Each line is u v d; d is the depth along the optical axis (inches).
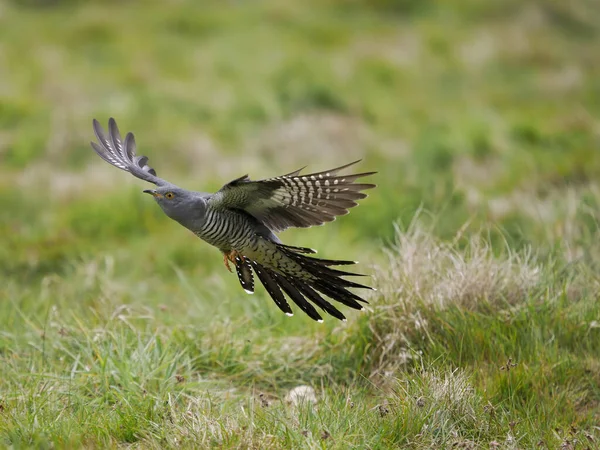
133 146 367.9
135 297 482.3
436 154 751.1
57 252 588.1
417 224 452.8
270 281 344.2
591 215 478.9
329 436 315.0
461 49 1123.9
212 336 405.7
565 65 1100.5
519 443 332.5
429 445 324.5
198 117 850.8
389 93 966.4
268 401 372.5
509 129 824.9
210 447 309.3
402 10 1289.4
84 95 888.3
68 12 1213.7
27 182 696.4
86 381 364.5
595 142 812.6
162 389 353.4
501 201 602.5
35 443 305.4
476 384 364.5
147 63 1002.1
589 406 366.0
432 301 399.5
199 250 584.4
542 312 396.8
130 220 638.5
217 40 1118.4
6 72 947.3
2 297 499.2
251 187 305.4
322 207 315.9
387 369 387.5
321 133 804.6
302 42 1118.4
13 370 375.9
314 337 410.0
